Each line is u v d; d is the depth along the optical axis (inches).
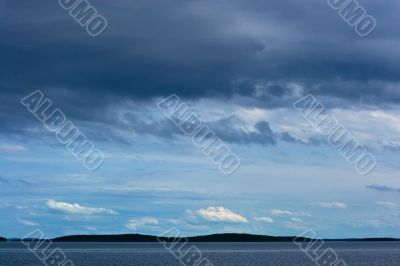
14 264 6220.5
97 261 6668.3
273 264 6235.2
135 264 6146.7
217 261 6683.1
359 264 6348.4
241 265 6058.1
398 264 6382.9
